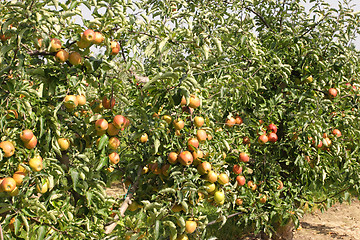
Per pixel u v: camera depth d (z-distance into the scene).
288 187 4.71
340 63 4.41
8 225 2.28
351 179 4.71
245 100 3.78
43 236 2.15
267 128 4.46
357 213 7.94
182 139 2.86
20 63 2.09
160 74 2.39
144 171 3.32
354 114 4.58
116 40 2.58
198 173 2.80
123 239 2.93
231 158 3.78
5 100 2.06
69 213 2.40
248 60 4.12
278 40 4.65
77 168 2.50
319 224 7.11
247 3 4.41
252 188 4.44
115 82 2.48
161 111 2.99
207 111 3.12
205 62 3.93
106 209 2.75
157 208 2.65
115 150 2.63
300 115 4.04
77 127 2.56
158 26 2.74
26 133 2.07
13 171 2.20
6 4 1.99
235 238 6.05
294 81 4.85
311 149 4.34
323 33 4.59
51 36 2.24
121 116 2.43
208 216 6.72
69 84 2.25
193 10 4.75
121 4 2.61
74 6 2.24
